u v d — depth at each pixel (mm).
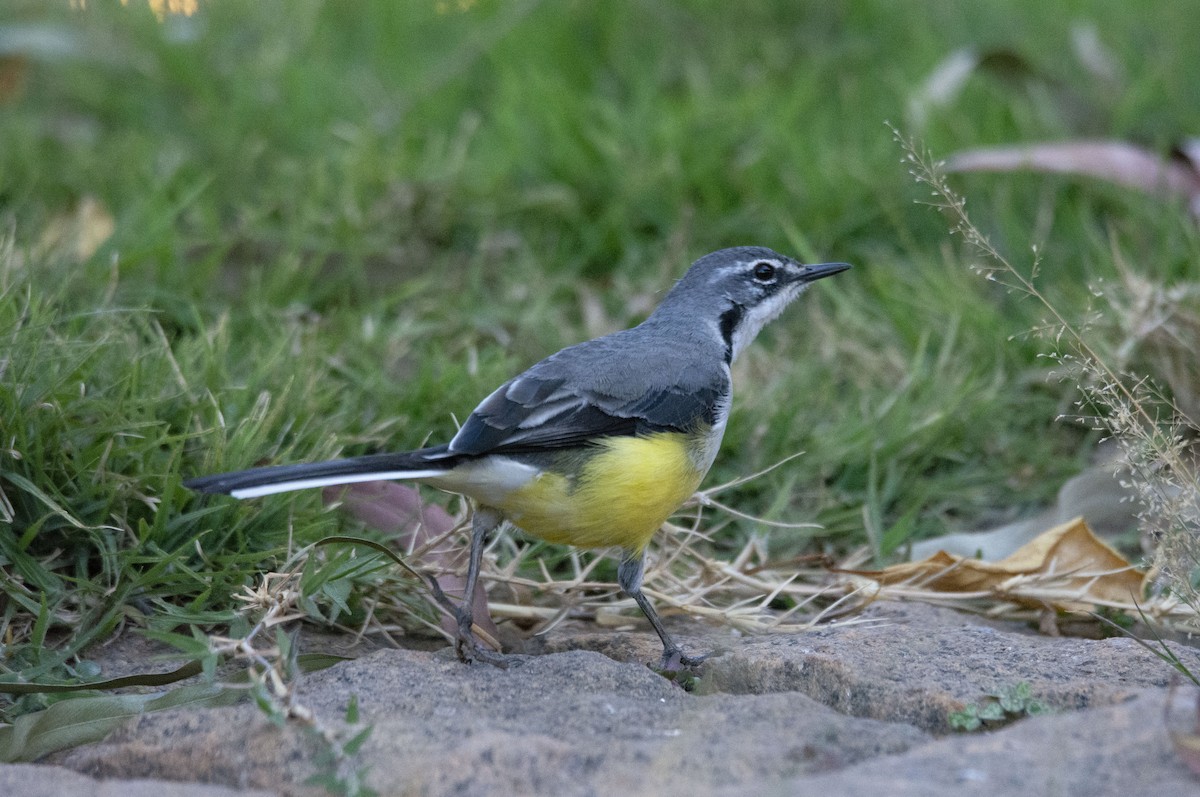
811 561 10078
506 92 15977
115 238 12539
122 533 8992
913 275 13742
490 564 9523
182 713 7004
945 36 17672
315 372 10992
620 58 17234
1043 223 13977
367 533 9586
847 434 11516
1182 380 11422
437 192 14570
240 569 8859
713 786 6059
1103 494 10648
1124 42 17469
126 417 9344
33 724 7184
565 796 5969
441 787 6113
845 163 14914
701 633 9352
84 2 17781
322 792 6191
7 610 8438
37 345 9047
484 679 7594
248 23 18188
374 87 16891
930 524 11250
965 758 6098
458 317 12977
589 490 8367
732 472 11266
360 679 7551
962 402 11875
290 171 14898
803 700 7008
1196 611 8148
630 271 14242
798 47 17672
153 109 16547
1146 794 5664
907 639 8344
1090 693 7219
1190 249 13031
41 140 15477
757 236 14516
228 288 13031
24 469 8734
